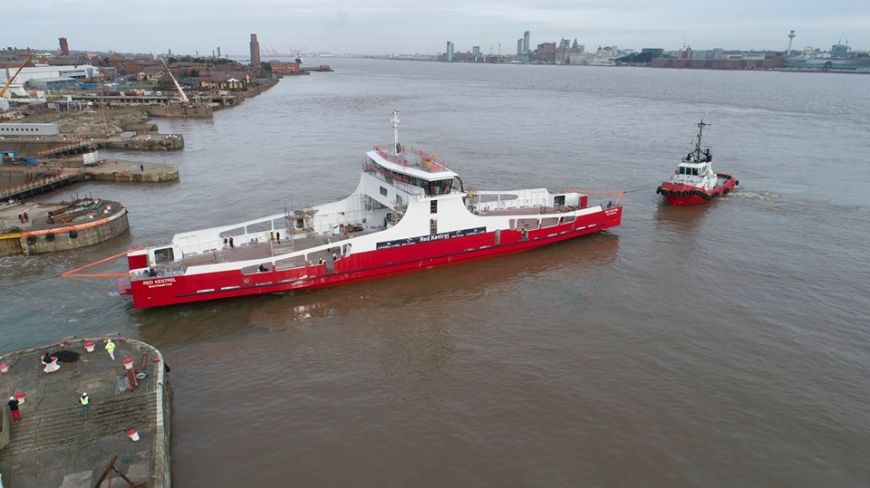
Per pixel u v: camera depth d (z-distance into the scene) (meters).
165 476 19.34
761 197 60.22
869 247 44.66
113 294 36.50
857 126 114.69
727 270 40.06
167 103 154.88
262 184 67.62
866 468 21.02
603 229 47.97
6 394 22.62
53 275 40.03
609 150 87.69
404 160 40.56
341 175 71.69
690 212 54.94
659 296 35.84
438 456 21.50
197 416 23.91
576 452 21.67
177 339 30.64
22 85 173.12
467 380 26.58
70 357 25.00
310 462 21.22
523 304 34.97
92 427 21.08
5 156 76.12
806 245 45.12
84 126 110.38
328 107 158.75
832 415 23.95
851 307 34.03
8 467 19.25
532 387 25.95
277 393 25.61
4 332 31.42
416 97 193.25
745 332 31.02
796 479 20.42
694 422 23.42
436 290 37.12
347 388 26.00
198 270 33.19
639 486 20.03
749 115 134.62
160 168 72.00
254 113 146.62
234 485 20.14
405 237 38.09
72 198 60.94
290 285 35.62
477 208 46.41
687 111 143.88
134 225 52.50
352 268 37.03
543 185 65.62
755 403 24.72
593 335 30.83
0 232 43.69
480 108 153.62
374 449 21.91
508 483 20.12
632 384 26.09
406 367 27.83
